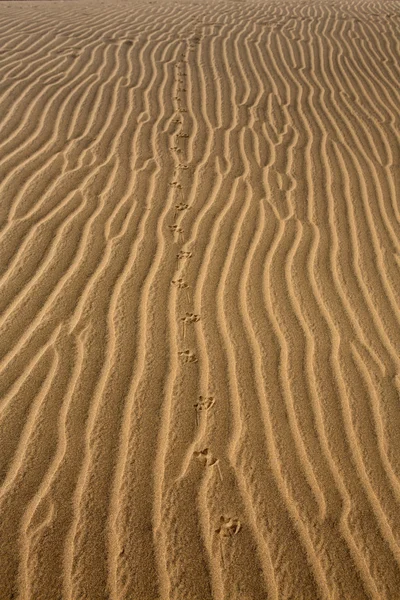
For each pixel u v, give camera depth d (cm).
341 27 883
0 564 204
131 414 261
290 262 377
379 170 512
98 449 245
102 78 641
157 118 565
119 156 488
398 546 222
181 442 252
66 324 306
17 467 234
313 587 207
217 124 565
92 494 227
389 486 242
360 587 209
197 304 331
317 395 281
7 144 484
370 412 275
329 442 258
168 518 222
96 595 198
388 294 357
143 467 240
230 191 453
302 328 322
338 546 220
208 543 216
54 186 432
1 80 607
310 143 546
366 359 305
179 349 299
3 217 388
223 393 277
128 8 967
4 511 219
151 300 331
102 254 364
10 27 792
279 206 441
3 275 336
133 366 286
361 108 630
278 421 265
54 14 889
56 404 262
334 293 353
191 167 483
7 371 275
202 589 203
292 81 681
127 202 423
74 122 538
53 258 355
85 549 210
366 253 396
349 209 449
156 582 204
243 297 341
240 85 659
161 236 389
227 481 238
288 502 232
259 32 841
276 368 293
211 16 923
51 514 220
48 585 199
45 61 672
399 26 900
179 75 670
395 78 711
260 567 211
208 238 392
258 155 514
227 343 306
